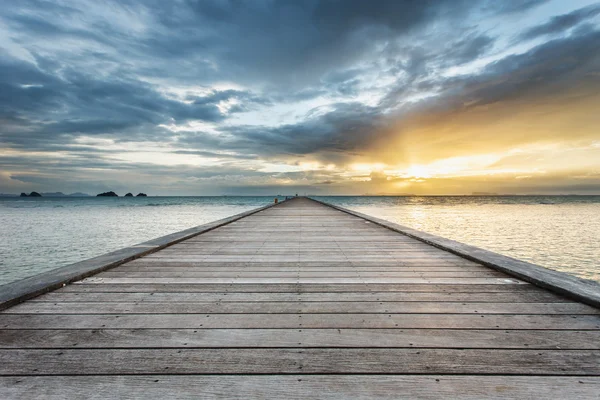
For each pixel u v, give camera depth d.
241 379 1.29
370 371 1.34
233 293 2.36
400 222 21.34
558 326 1.77
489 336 1.66
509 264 2.98
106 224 20.66
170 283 2.60
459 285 2.54
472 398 1.18
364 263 3.34
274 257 3.64
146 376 1.31
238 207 51.28
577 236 14.45
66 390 1.22
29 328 1.74
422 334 1.68
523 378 1.29
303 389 1.23
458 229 17.23
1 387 1.23
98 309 2.02
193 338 1.64
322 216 9.53
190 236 5.05
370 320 1.87
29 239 13.85
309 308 2.06
